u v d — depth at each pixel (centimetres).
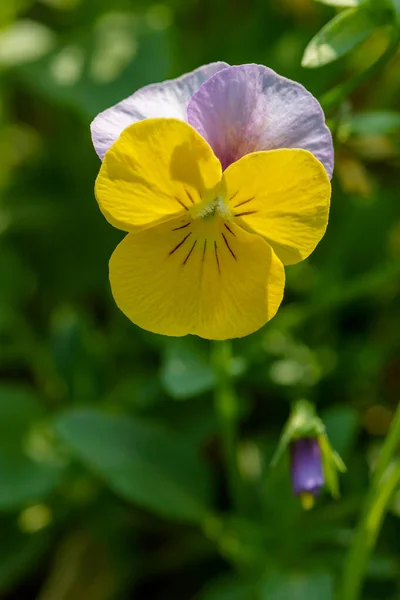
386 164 33
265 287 24
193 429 31
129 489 29
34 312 38
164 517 32
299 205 23
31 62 34
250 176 23
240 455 32
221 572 32
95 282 37
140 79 34
